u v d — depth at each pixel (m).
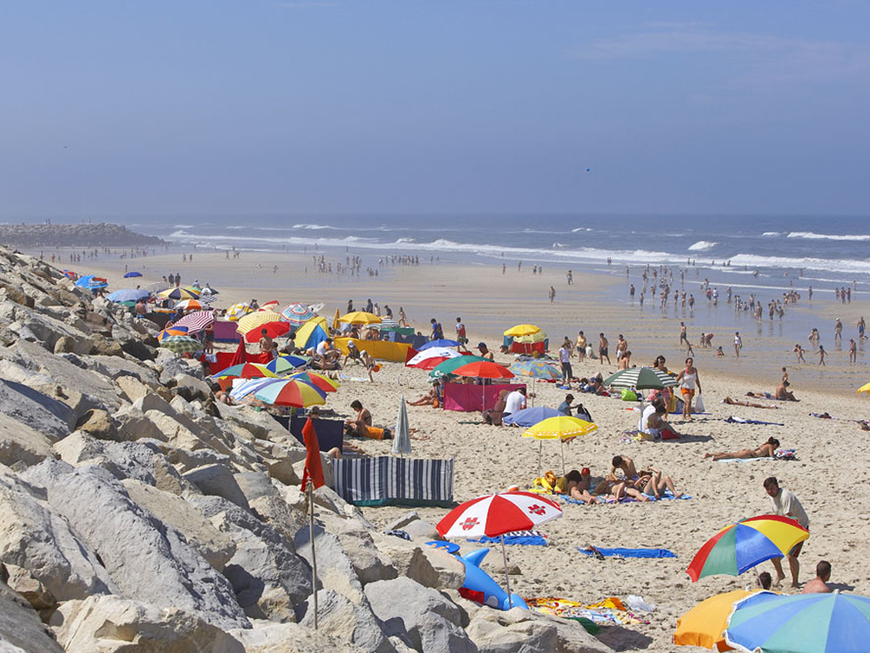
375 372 30.75
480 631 6.39
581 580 11.10
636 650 8.66
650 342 47.88
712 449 20.44
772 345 47.66
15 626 3.58
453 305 64.44
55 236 158.88
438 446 19.48
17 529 4.19
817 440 21.92
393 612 5.77
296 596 5.39
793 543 9.73
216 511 5.95
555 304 65.44
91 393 8.58
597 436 21.59
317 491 8.56
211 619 4.42
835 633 6.71
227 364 25.50
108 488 4.99
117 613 3.76
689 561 12.18
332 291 74.44
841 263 109.31
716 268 103.94
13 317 11.19
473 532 8.50
